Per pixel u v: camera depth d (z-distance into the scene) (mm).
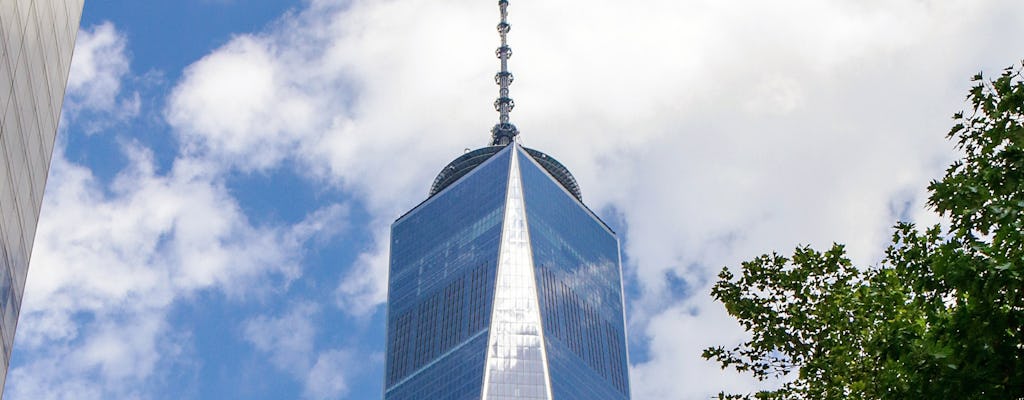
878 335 34031
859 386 35406
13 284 58062
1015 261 29344
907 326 33188
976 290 29750
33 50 58688
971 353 29734
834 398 36781
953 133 34062
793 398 38594
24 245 60188
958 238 31656
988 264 29656
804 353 39000
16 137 56375
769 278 39906
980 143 33688
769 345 39125
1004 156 31828
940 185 32719
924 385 30250
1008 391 29125
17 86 55688
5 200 55000
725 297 40125
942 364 30172
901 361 31812
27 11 56594
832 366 37281
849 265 39375
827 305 38344
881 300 36844
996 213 30688
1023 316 29375
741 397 39719
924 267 32906
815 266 39438
